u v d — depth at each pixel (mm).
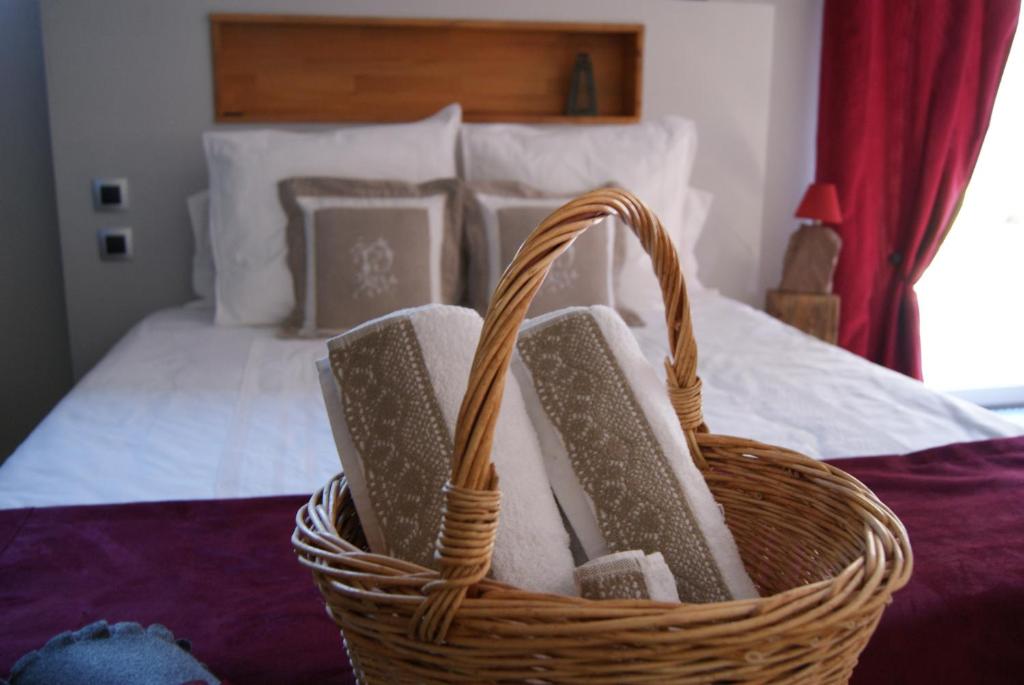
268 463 1527
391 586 732
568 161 2592
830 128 3039
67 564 1167
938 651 1058
